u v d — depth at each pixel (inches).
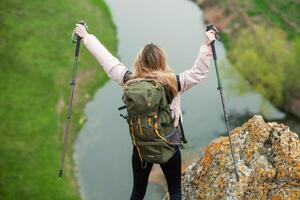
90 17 2439.7
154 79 218.7
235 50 2174.0
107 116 1839.3
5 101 1809.8
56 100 1850.4
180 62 2155.5
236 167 295.6
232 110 1902.1
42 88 1898.4
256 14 2493.8
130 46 2288.4
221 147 313.3
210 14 2556.6
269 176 287.0
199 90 1984.5
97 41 246.2
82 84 1983.3
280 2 2598.4
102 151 1667.1
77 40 254.7
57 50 2148.1
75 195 1453.0
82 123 1788.9
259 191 282.8
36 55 2089.1
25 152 1579.7
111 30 2394.2
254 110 1907.0
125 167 1604.3
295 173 283.1
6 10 2388.0
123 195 1488.7
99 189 1499.8
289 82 1964.8
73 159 1616.6
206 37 235.0
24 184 1449.3
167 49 2252.7
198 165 320.2
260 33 2230.6
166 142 221.9
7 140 1625.2
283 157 291.6
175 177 241.0
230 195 284.5
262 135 306.5
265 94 1973.4
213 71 2075.5
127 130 1775.3
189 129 1774.1
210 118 1839.3
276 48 2092.8
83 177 1545.3
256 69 2021.4
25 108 1785.2
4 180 1455.5
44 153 1590.8
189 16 2561.5
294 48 2050.9
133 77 223.9
